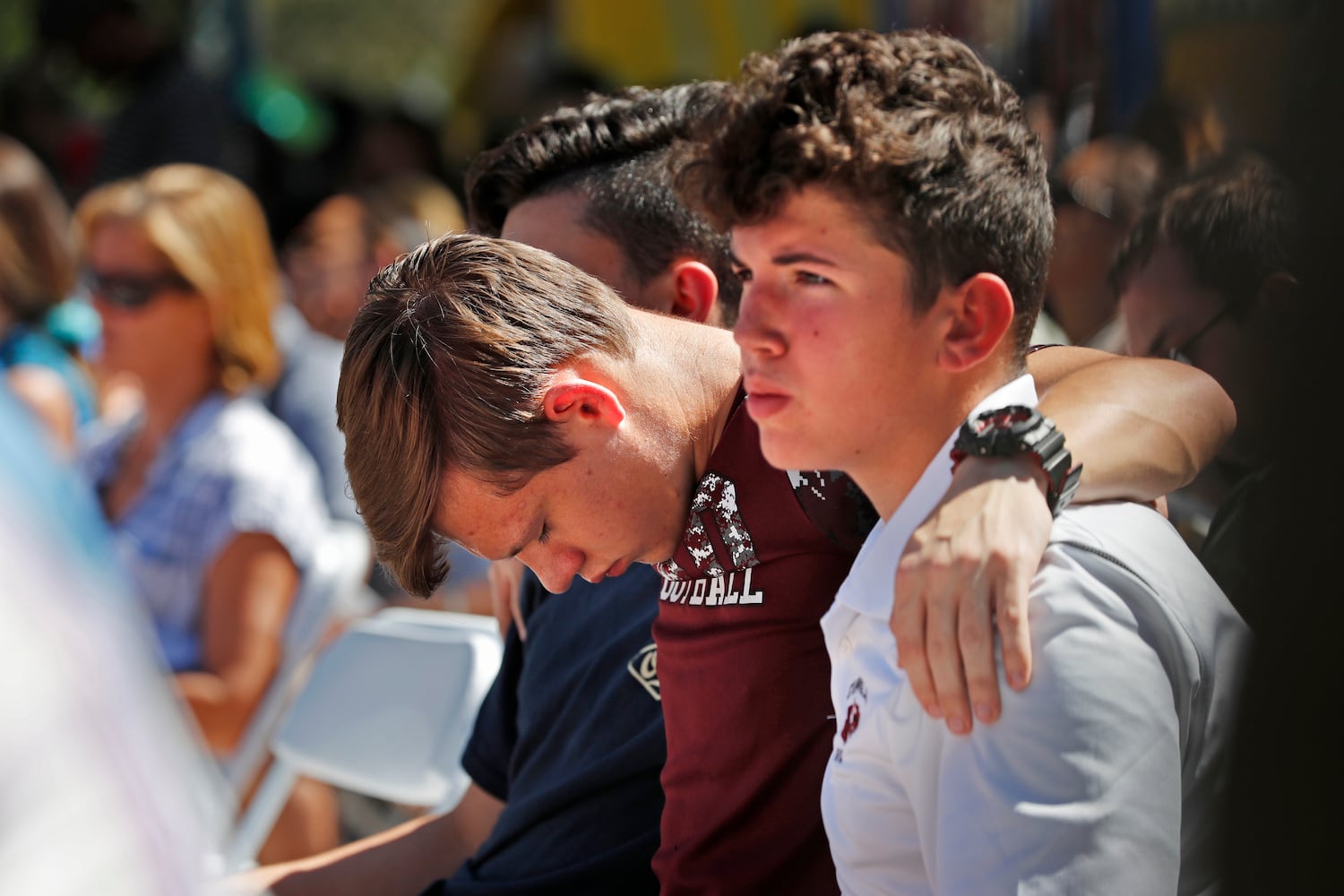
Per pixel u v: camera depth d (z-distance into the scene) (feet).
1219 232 17.38
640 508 15.64
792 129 11.50
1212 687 12.32
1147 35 37.65
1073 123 39.96
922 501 12.71
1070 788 11.05
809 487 15.25
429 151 62.49
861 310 11.82
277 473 31.91
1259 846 8.49
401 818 32.50
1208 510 17.71
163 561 31.65
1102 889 10.93
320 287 45.52
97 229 32.73
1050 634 11.37
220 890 21.24
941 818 11.64
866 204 11.58
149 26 64.64
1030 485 11.98
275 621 31.22
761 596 15.44
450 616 25.49
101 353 33.01
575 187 19.84
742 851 15.79
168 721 9.57
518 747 20.13
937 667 11.48
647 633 18.49
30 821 8.06
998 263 12.16
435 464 14.75
